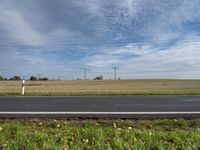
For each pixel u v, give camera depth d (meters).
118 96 17.20
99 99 14.74
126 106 11.38
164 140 5.26
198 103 12.63
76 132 5.87
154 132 5.87
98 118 8.29
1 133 5.68
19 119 8.06
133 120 7.94
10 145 4.71
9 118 8.30
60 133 5.80
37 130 6.17
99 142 5.00
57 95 18.27
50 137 5.38
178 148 4.73
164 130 6.52
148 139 5.25
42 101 13.60
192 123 7.36
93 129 6.16
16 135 5.46
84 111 9.83
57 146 4.71
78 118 8.25
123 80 104.06
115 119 8.10
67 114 9.10
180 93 19.95
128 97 16.27
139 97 16.28
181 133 5.77
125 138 5.36
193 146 4.75
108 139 5.26
